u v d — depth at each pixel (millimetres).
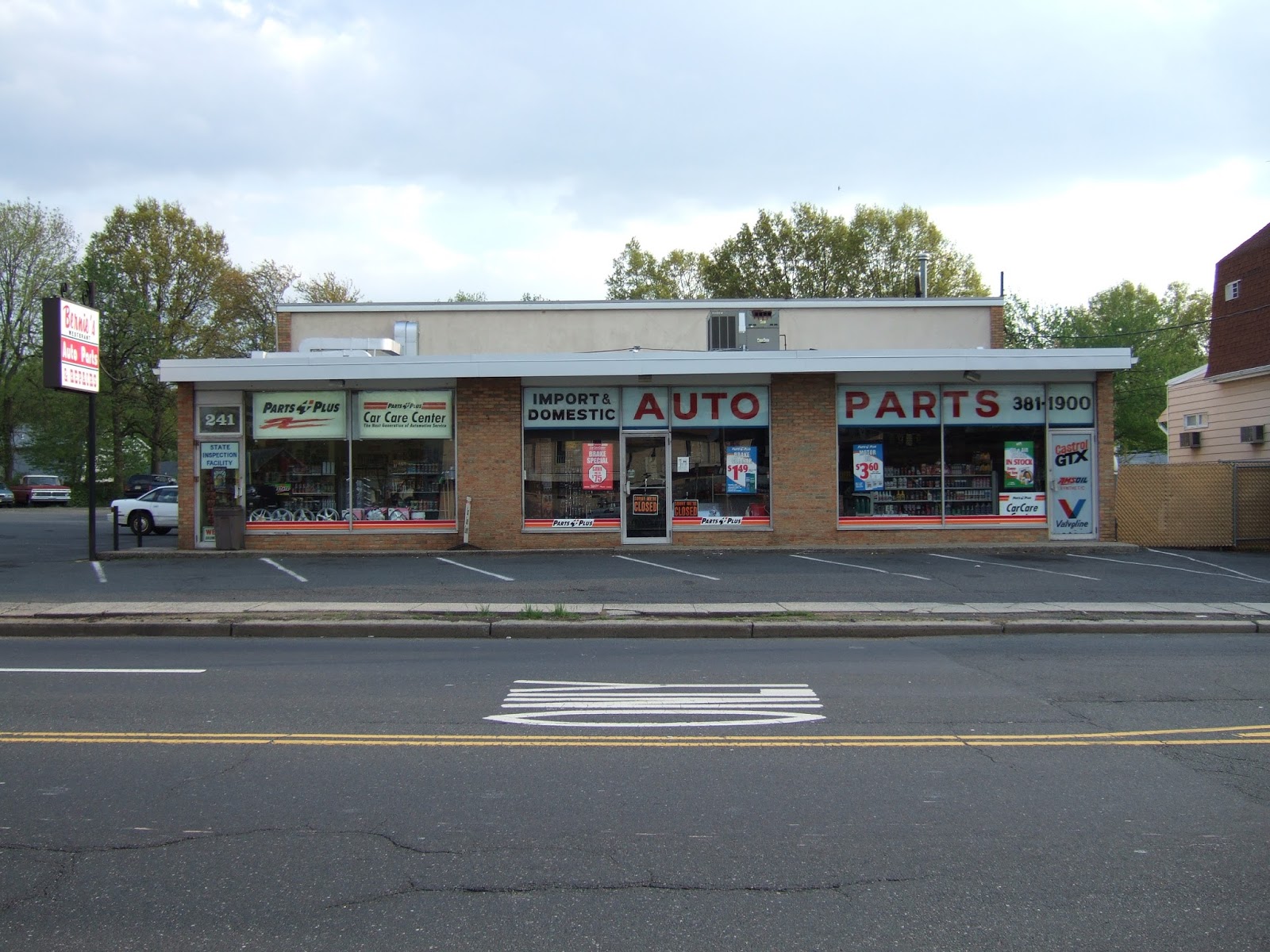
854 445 20297
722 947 3883
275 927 4055
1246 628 11875
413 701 8086
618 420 20250
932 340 24812
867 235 52062
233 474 20422
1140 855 4820
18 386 53000
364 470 20438
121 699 8156
